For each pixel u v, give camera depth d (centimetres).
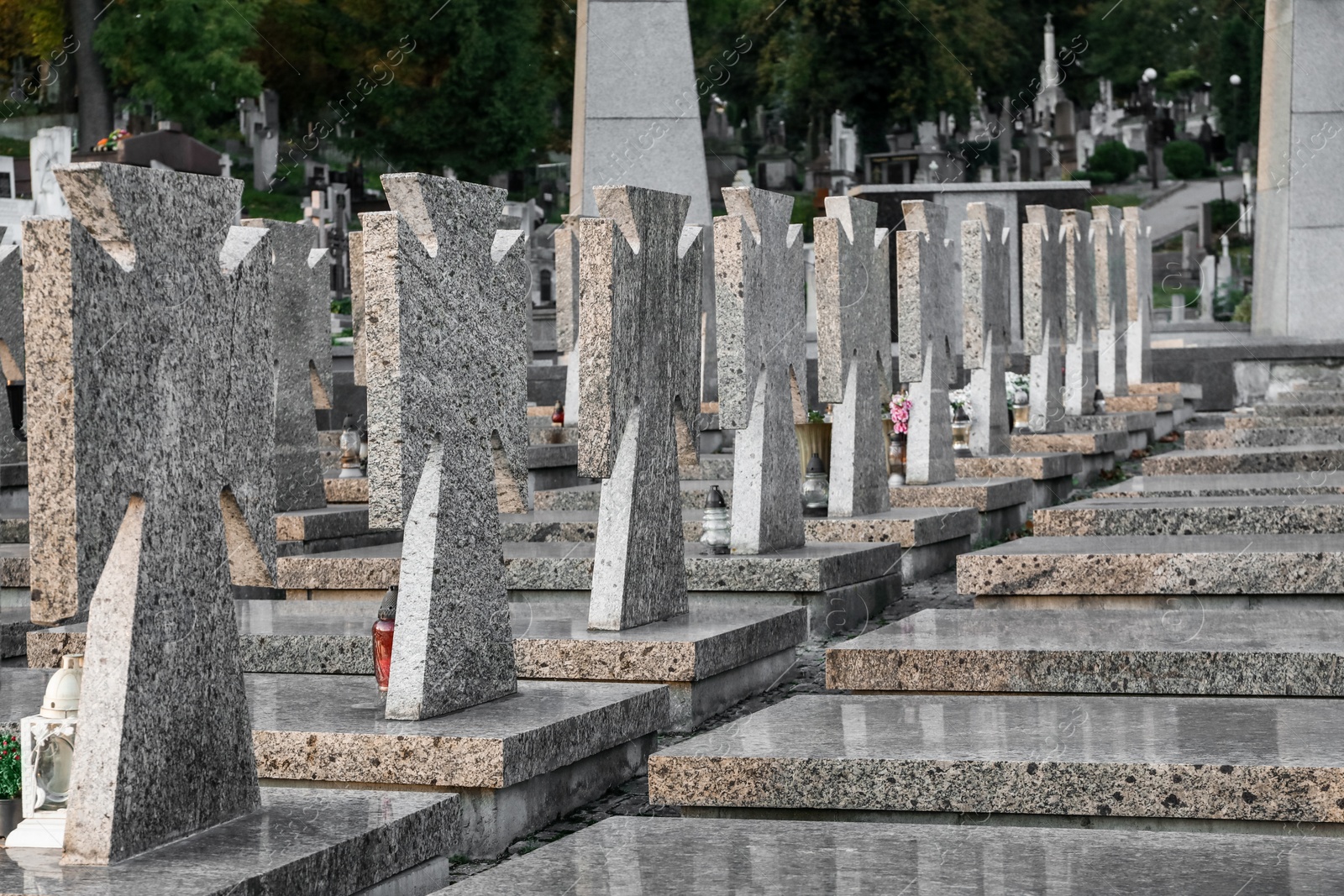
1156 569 833
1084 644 666
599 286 743
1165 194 3562
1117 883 408
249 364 489
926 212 1260
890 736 561
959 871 426
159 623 441
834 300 1068
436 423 600
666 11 1806
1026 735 554
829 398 1077
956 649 661
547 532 1111
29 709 630
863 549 984
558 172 3850
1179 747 523
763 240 954
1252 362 2130
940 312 1295
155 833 438
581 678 728
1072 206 2300
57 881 405
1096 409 1812
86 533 418
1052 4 4003
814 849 456
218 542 471
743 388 927
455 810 508
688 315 837
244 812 477
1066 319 1767
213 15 3441
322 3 3703
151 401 440
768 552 957
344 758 563
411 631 593
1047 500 1389
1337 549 818
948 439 1320
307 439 1200
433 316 598
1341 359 2089
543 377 2122
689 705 717
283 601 911
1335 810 479
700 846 462
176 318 450
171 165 2589
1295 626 709
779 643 819
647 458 783
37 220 408
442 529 601
